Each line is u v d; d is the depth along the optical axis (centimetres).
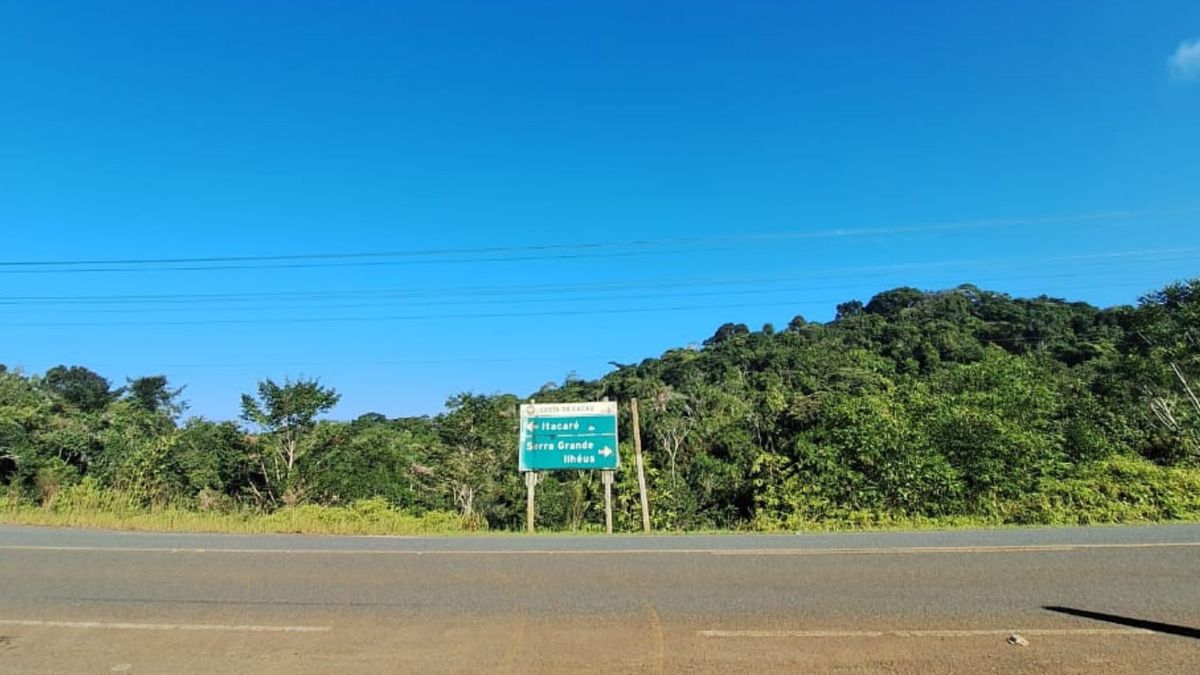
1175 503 1828
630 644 638
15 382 3275
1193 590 816
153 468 2586
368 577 969
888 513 1878
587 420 1916
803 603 785
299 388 3006
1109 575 910
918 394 2231
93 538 1394
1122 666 561
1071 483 1933
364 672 572
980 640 634
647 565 1049
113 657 616
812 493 2003
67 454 2934
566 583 916
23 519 1747
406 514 2047
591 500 2394
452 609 777
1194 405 2717
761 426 2580
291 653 622
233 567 1052
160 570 1027
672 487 2284
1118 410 2753
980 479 1959
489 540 1393
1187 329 2888
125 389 4269
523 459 1912
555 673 565
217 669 583
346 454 3059
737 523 2109
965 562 1026
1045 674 547
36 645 652
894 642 632
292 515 1881
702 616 733
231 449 2891
